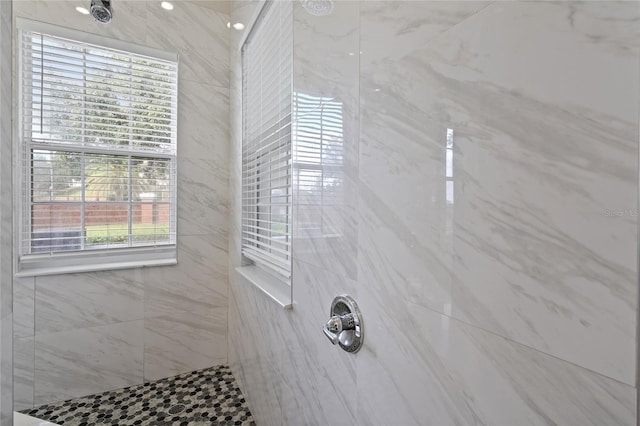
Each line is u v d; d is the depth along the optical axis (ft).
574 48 1.34
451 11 1.88
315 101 3.42
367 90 2.60
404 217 2.23
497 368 1.64
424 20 2.06
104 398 6.10
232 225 7.15
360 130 2.70
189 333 7.07
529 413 1.51
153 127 6.77
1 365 1.51
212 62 7.18
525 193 1.51
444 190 1.93
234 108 7.00
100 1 5.48
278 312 4.51
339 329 2.70
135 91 6.57
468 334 1.79
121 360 6.42
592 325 1.29
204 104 7.11
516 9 1.55
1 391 1.51
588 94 1.29
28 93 5.74
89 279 6.13
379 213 2.48
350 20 2.83
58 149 6.01
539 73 1.45
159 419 5.54
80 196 6.24
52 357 5.87
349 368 2.89
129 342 6.49
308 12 3.55
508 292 1.59
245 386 6.09
